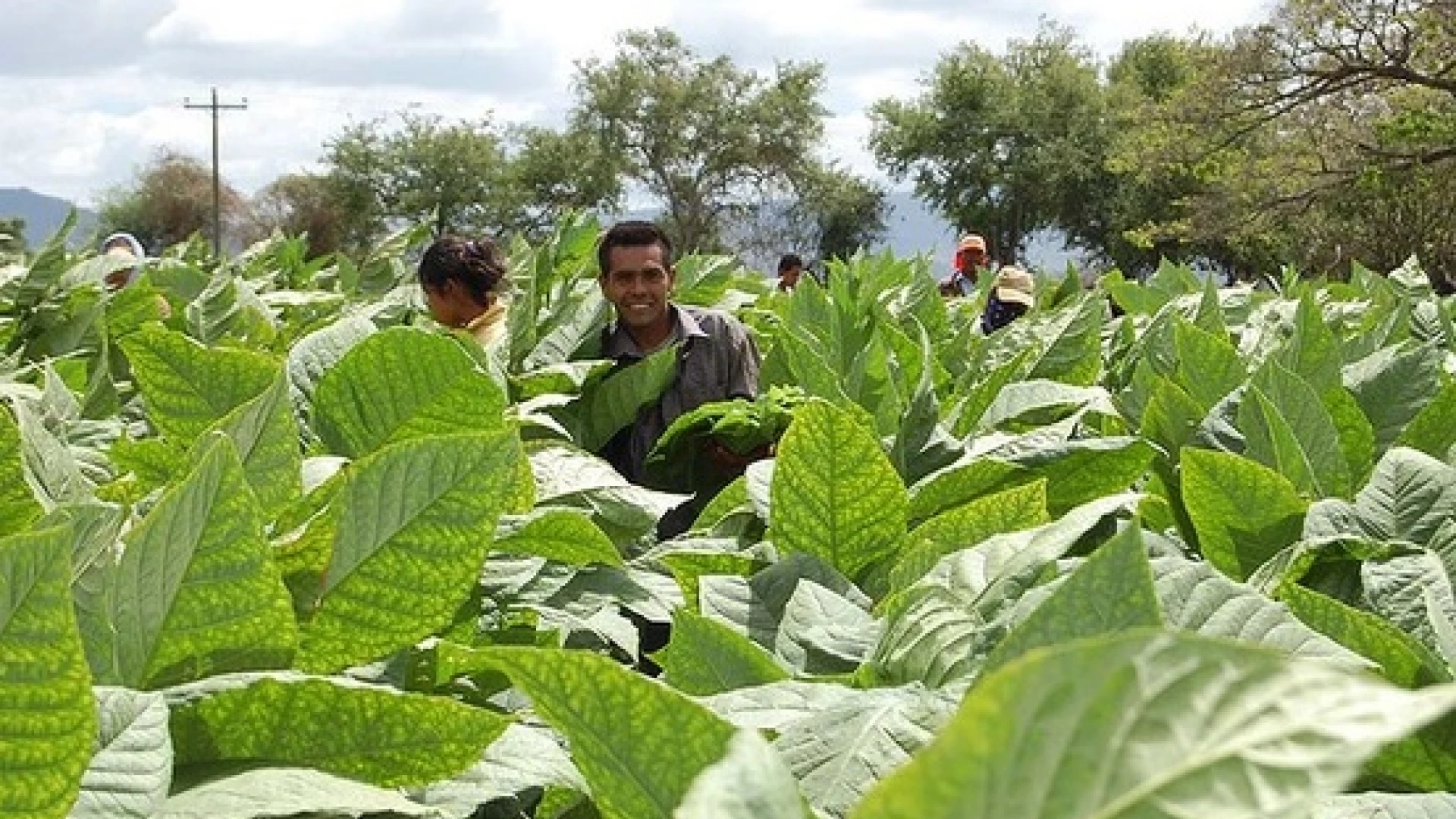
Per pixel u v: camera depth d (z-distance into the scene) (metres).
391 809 1.15
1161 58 72.25
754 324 6.71
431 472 1.55
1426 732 1.52
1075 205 71.44
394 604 1.57
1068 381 4.14
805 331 4.25
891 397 3.45
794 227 85.94
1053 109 71.38
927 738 1.24
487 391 2.32
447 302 5.70
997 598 1.59
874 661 1.51
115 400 3.62
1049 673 0.51
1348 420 2.85
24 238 6.81
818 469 2.12
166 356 2.52
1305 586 2.03
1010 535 1.70
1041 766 0.51
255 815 1.10
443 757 1.30
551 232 6.27
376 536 1.56
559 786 1.44
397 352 2.32
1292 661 0.52
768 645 1.91
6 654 0.97
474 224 80.31
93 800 1.08
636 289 5.07
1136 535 1.08
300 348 2.65
